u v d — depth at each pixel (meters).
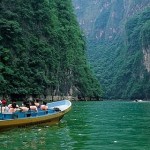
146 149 15.58
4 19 63.66
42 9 74.69
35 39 71.38
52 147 15.91
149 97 139.12
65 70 85.00
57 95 79.25
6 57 61.25
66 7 92.81
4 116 21.12
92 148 15.74
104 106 57.47
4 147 15.91
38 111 24.30
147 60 146.75
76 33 98.88
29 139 18.20
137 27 171.25
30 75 66.56
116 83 160.25
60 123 26.19
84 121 27.95
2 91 58.50
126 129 22.80
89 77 103.44
